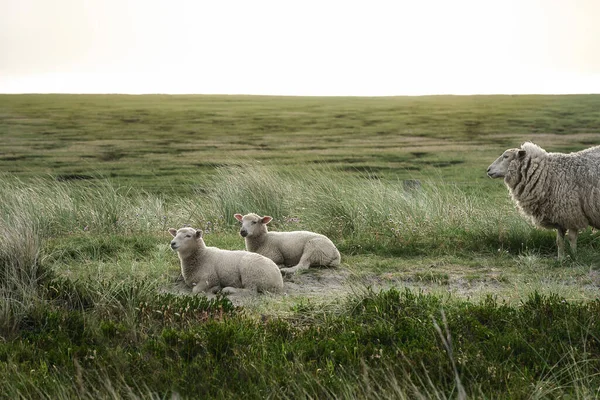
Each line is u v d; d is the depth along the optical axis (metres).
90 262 9.94
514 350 5.93
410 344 5.96
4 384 5.14
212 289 8.86
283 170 27.72
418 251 11.02
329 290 8.88
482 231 11.65
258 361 5.55
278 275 8.80
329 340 6.05
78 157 34.19
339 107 66.75
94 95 81.38
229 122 53.44
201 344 5.89
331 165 31.11
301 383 4.99
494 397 4.95
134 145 39.56
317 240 9.91
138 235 12.16
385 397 4.69
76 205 13.61
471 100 70.94
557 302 7.22
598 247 11.00
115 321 6.90
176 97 79.94
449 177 26.86
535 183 10.41
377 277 9.62
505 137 41.28
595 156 10.28
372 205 13.06
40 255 9.06
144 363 5.59
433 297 7.43
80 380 4.91
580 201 10.20
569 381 5.14
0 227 9.22
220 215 13.54
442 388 5.05
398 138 43.19
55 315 6.77
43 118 52.97
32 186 14.79
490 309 6.90
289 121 54.44
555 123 47.53
